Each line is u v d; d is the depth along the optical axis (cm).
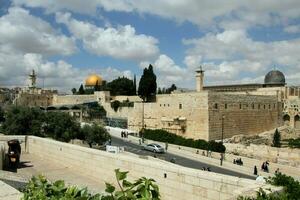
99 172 1541
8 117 4812
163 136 6969
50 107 10600
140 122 8031
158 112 7512
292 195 866
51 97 13638
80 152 1691
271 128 7719
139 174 1329
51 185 566
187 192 1145
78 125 5484
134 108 8238
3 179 1205
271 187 890
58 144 1888
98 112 10338
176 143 6581
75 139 5441
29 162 1933
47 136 4991
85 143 5541
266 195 794
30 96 13138
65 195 503
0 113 7450
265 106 7588
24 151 2248
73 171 1717
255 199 788
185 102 6831
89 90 14250
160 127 7431
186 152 5734
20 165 1838
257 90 8800
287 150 5150
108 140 6038
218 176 1067
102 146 5725
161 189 1235
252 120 7200
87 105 10475
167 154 5619
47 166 1834
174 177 1194
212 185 1076
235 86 9606
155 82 9356
